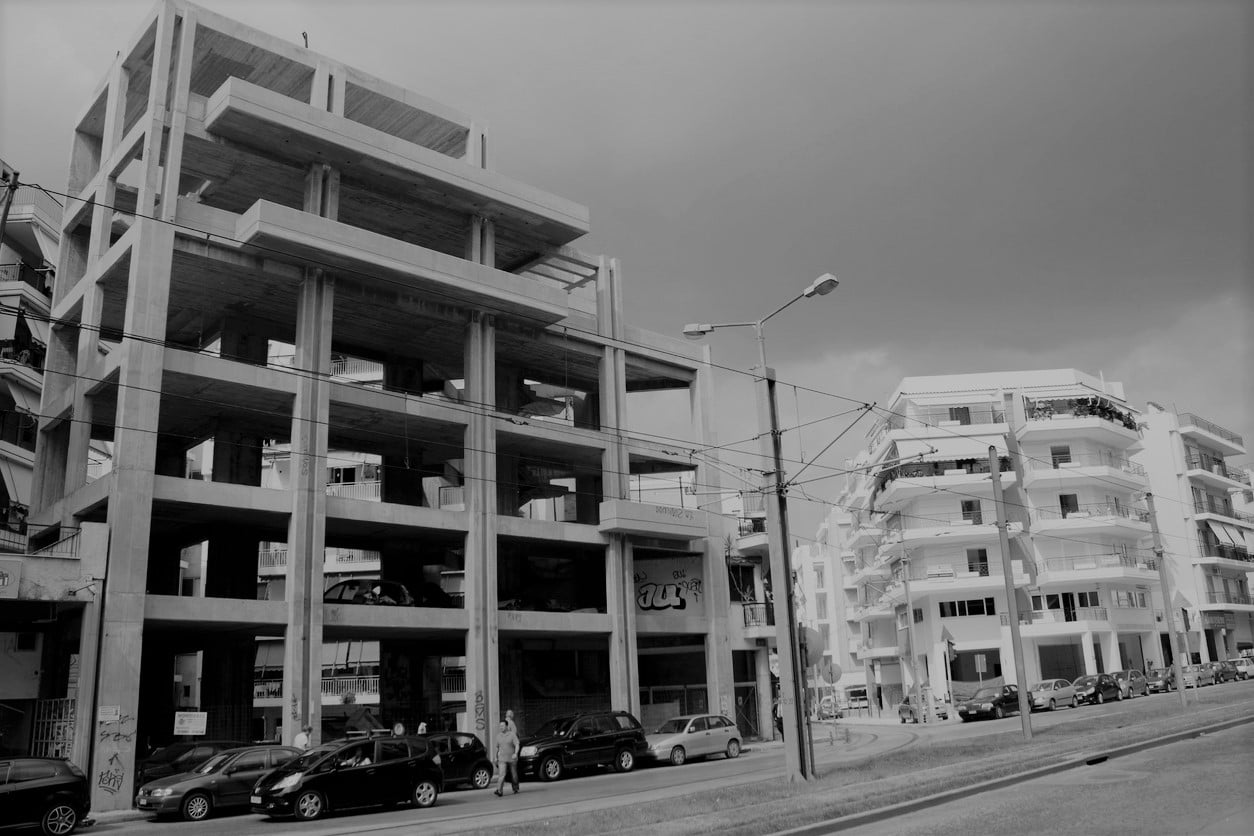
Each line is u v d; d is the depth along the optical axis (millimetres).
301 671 28203
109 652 24969
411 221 36531
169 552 38094
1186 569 67312
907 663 55969
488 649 32781
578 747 29406
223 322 35000
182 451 38812
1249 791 14328
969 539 55844
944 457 56844
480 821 18000
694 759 34812
